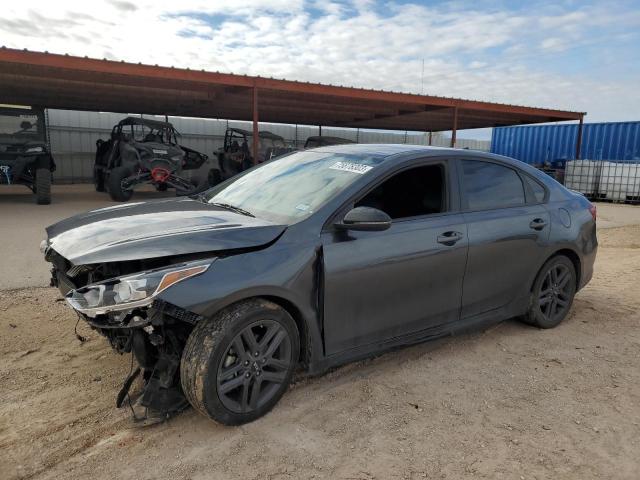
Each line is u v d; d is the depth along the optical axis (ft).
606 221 42.32
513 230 13.25
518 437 9.35
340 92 48.39
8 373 11.29
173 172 49.39
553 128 75.25
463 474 8.25
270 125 92.58
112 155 49.11
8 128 43.57
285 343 9.80
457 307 12.46
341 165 12.00
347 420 9.76
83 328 13.94
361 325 10.75
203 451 8.69
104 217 11.32
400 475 8.17
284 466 8.34
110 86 47.60
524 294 14.06
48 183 43.65
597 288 19.81
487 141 118.11
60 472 8.09
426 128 89.81
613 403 10.71
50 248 10.64
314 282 9.95
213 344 8.75
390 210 11.35
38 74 41.14
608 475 8.33
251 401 9.46
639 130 66.13
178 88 47.62
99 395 10.42
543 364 12.56
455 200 12.39
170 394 9.36
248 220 10.51
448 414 10.09
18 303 15.96
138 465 8.29
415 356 12.83
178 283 8.50
